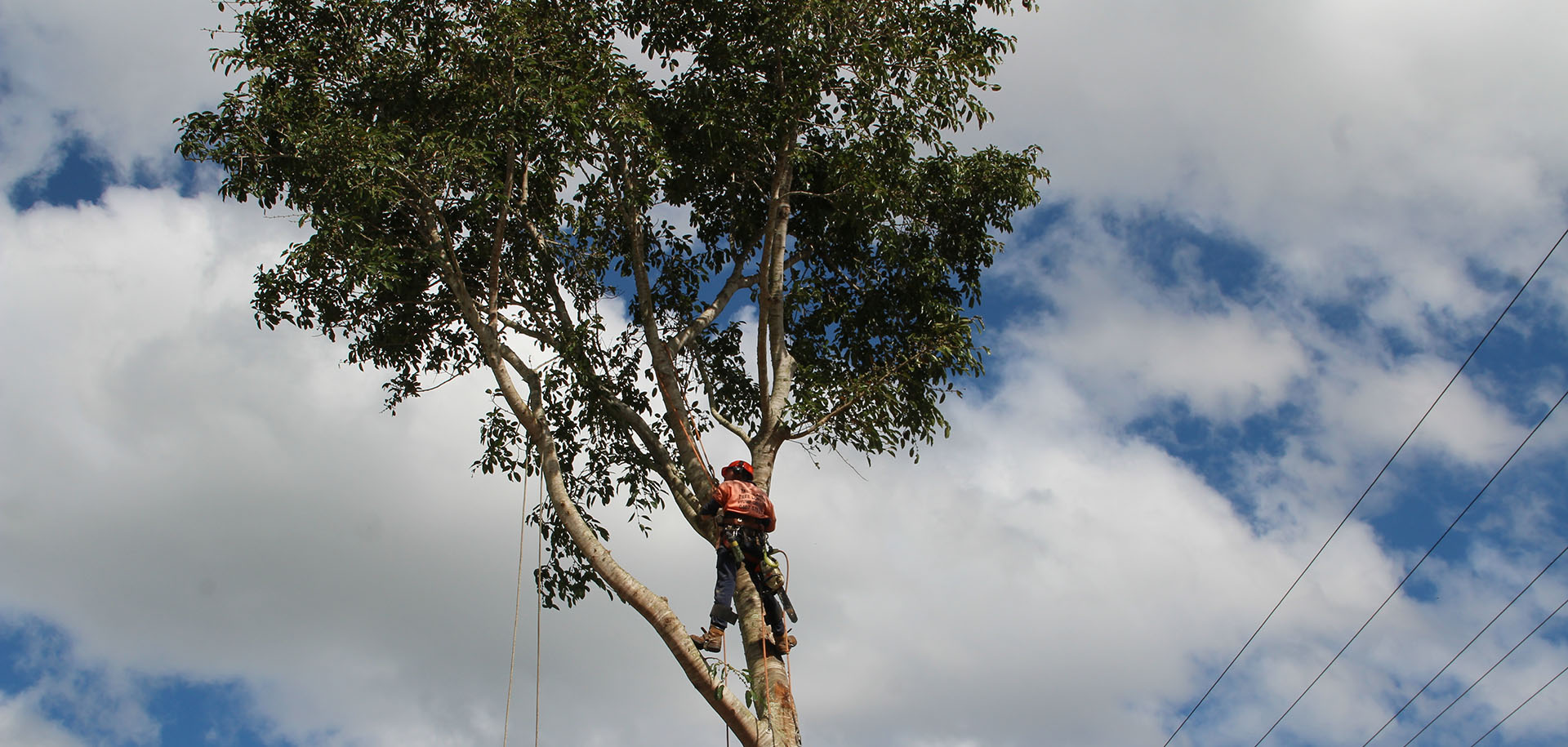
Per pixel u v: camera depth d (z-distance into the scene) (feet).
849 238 40.42
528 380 33.78
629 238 39.32
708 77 38.09
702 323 37.96
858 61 37.70
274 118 35.12
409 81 36.40
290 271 36.22
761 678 27.63
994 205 41.70
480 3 35.68
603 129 35.24
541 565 38.27
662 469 33.96
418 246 36.76
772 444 33.71
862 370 40.24
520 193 36.86
